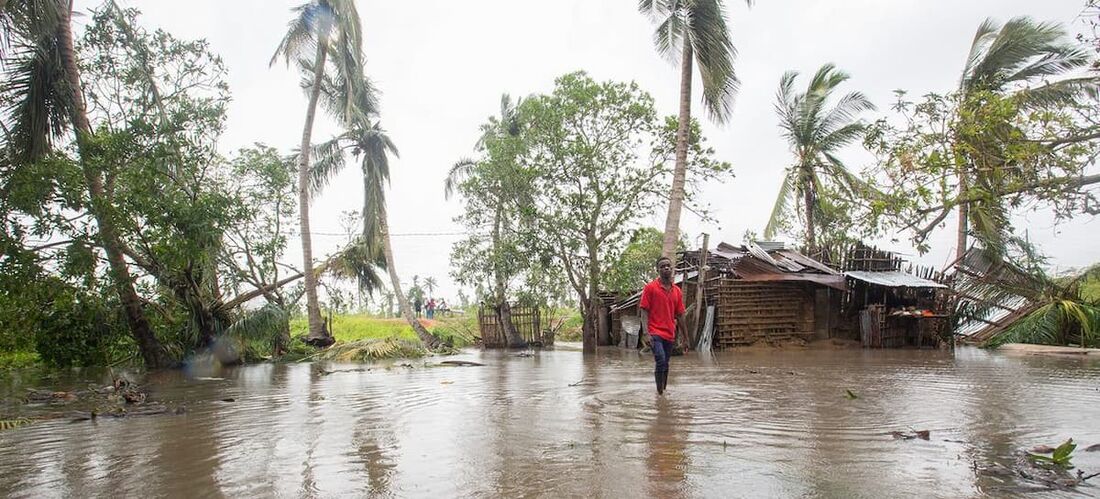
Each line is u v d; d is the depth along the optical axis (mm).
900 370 11820
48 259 14852
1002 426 6102
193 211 15578
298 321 37000
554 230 22219
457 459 5176
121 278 15539
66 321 17094
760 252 21250
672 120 21250
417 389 10242
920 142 7848
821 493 4098
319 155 25688
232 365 17797
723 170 21641
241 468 5043
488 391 9672
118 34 16672
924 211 7637
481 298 26359
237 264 19703
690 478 4465
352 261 25531
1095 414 6695
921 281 19438
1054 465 4664
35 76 14734
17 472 5059
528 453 5305
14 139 14664
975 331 21328
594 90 21531
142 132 15164
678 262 22172
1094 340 18234
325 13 21828
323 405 8547
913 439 5586
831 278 19359
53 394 10367
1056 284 20422
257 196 20344
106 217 14477
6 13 12969
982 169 7293
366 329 31719
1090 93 12758
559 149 21516
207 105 16609
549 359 17516
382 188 25781
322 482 4594
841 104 24375
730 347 19250
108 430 6914
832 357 15695
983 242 19859
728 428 6176
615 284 22344
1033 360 14219
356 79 24031
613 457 5082
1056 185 6844
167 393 10617
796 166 25250
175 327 17688
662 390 8672
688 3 17312
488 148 24094
